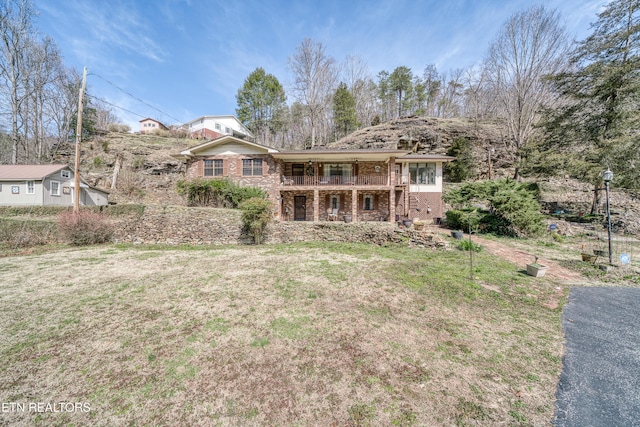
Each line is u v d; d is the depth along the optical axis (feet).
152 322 15.12
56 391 9.78
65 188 62.28
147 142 103.40
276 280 22.80
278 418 8.62
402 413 8.82
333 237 43.14
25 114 82.38
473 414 8.84
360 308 17.25
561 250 34.91
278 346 12.75
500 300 19.08
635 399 9.79
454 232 40.57
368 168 58.70
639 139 46.88
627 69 50.70
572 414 9.02
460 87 141.79
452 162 79.25
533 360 12.11
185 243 43.34
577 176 55.72
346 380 10.41
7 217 44.01
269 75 138.51
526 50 74.02
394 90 144.46
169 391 9.80
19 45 76.33
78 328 14.42
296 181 58.95
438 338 13.75
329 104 116.98
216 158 56.85
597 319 16.51
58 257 32.01
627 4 52.06
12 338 13.35
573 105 61.36
